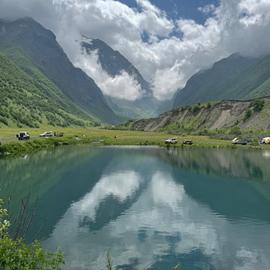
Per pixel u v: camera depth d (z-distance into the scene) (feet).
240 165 349.61
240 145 560.20
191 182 266.57
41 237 141.08
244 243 141.90
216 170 321.52
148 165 351.25
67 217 169.17
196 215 180.86
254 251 134.21
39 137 584.40
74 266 117.19
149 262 122.62
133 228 157.69
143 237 146.82
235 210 189.78
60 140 571.69
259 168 330.75
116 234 148.87
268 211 189.06
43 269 66.44
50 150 471.21
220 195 225.15
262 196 222.89
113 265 119.14
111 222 165.27
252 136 636.48
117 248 133.59
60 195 214.69
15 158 367.66
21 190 221.46
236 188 245.86
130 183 260.21
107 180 269.85
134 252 130.62
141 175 294.66
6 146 396.37
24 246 65.82
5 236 65.67
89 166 337.11
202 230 157.38
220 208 194.29
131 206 195.83
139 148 531.50
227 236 149.79
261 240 145.48
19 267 62.39
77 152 456.04
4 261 61.67
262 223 167.73
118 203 201.36
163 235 149.59
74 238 142.10
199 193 230.89
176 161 381.19
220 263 123.54
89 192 226.99
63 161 363.35
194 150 503.20
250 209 192.03
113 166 341.82
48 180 260.62
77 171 306.55
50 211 176.65
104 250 131.34
